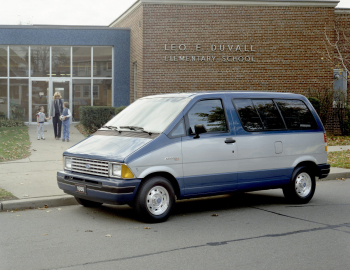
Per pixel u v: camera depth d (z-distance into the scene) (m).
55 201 8.12
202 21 20.44
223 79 20.62
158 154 6.78
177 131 7.05
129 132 7.32
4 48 24.19
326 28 20.73
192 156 7.10
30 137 18.44
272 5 20.48
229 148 7.48
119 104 24.33
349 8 21.72
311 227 6.63
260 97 8.12
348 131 20.64
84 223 6.86
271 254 5.27
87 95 24.66
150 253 5.31
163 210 6.89
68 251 5.39
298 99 8.64
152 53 20.58
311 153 8.55
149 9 20.45
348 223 6.89
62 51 24.45
